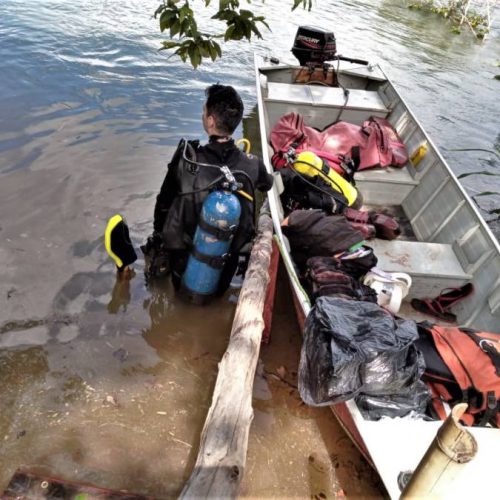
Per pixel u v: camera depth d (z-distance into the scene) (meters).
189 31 2.24
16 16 7.92
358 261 3.46
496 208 5.75
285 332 3.66
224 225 3.04
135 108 6.14
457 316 3.79
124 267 3.71
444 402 2.74
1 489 2.45
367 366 2.52
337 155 4.89
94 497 2.42
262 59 6.76
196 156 3.09
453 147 6.98
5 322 3.29
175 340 3.42
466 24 13.39
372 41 10.73
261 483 2.70
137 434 2.81
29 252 3.83
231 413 2.38
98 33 7.92
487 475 1.98
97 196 4.54
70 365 3.12
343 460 2.86
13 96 5.84
